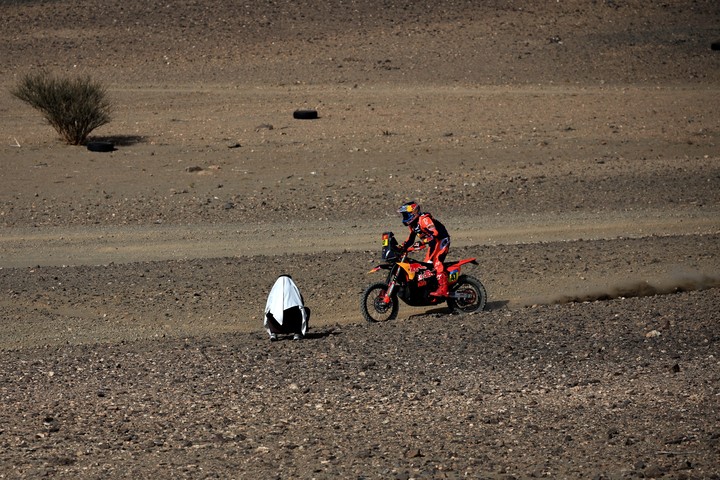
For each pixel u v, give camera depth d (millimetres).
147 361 41062
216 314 52000
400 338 44000
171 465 27266
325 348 42531
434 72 166125
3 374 39250
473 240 72562
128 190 93500
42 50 178625
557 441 28953
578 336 43156
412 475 25953
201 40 184625
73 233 75875
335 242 71938
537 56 174875
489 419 31359
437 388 35625
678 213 83188
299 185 95750
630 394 33938
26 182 97250
